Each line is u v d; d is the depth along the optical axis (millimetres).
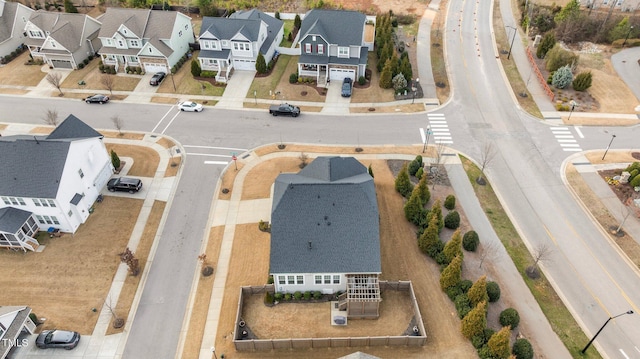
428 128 63094
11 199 44688
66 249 45781
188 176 55156
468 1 97938
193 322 39562
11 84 73188
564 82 68812
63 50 74875
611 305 41375
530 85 71562
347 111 66625
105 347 37812
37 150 45375
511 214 50438
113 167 55062
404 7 95875
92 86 72750
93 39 79438
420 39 84500
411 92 70125
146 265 44531
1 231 43406
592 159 57469
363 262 38812
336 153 58625
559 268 44594
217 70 74812
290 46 82875
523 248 46438
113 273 43656
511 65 76500
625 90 70062
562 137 61219
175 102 68875
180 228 48406
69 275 43312
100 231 47844
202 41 72938
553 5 89375
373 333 38125
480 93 70000
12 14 80438
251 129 63250
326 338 36719
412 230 47281
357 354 31406
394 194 51844
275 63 77750
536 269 44125
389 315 39375
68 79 74438
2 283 42406
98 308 40656
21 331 38344
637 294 42406
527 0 90938
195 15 95438
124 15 75188
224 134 62312
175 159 57719
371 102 68375
